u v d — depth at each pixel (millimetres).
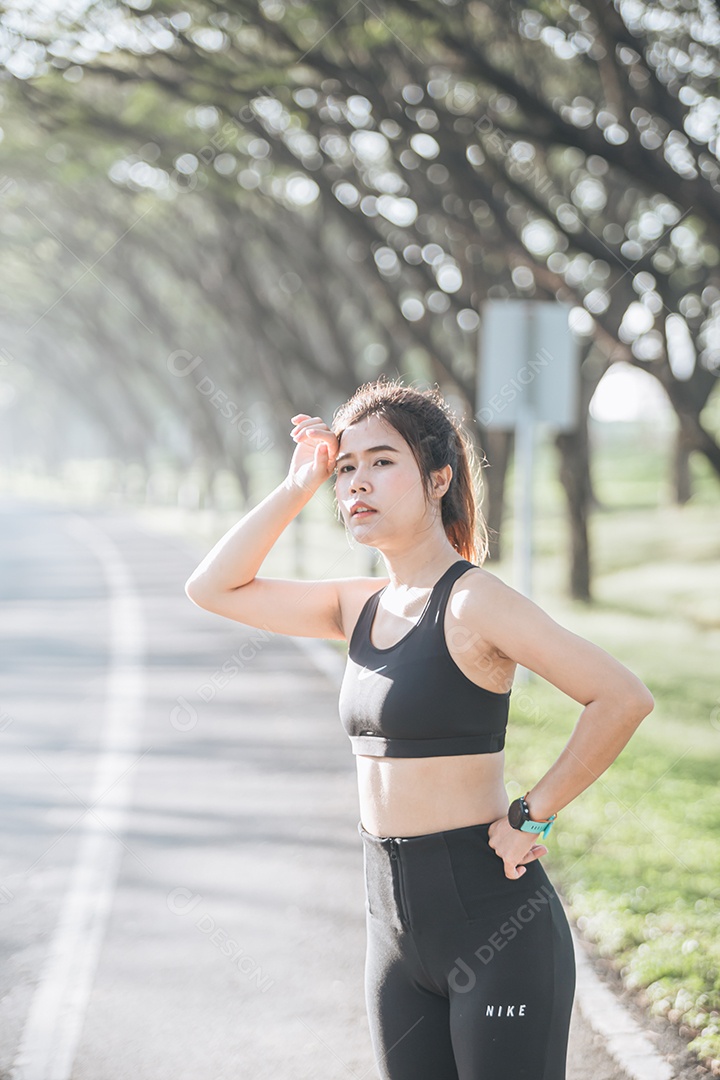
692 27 11953
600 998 4754
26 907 5941
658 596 21000
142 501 62812
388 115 13352
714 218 11102
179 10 12578
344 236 26234
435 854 2533
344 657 14727
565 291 15586
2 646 15383
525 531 11523
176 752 9391
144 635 16484
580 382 20234
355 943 5430
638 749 9836
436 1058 2639
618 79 10898
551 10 12258
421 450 2660
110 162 19094
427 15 11219
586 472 20391
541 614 2457
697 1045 4270
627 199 19406
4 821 7457
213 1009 4758
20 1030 4574
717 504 35031
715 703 11773
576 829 7383
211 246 29047
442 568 2643
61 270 37250
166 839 7066
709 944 5254
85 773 8719
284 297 30703
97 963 5230
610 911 5770
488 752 2551
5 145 19422
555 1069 2533
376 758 2615
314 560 25531
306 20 12695
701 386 19484
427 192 17234
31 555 30562
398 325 20297
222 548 2914
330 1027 4590
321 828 7270
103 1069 4246
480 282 19609
